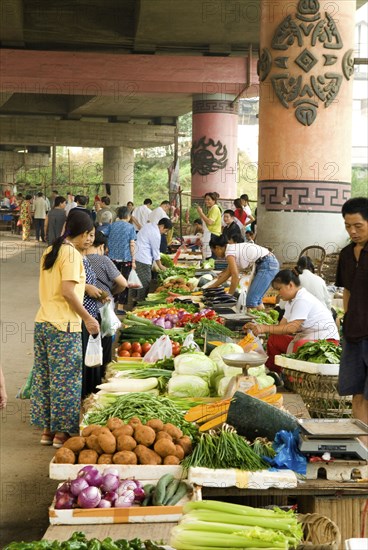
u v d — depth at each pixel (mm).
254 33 23031
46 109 37062
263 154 12914
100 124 37125
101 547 3324
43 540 3379
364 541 2873
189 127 60156
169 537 3688
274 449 4219
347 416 5543
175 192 24938
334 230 12773
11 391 7984
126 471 4156
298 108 12570
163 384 5703
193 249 17500
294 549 3314
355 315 5039
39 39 24031
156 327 7574
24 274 17734
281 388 6062
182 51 24453
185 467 4164
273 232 12820
